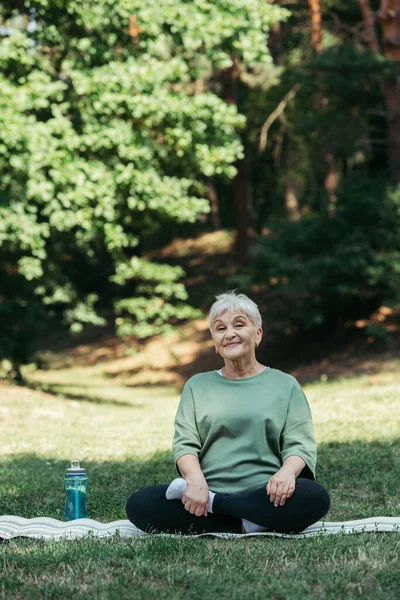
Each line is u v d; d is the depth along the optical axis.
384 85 24.66
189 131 16.23
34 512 6.55
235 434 5.31
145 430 12.62
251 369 5.42
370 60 22.38
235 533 5.25
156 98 15.68
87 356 31.66
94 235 20.75
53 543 5.07
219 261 37.56
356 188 21.97
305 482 5.19
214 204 42.28
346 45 23.09
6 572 4.44
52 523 5.79
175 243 42.44
